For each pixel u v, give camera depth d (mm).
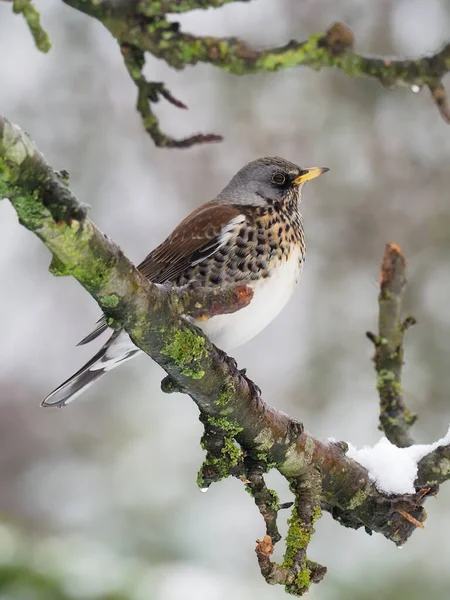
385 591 11023
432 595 10977
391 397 6418
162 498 13516
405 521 5754
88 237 4004
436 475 5805
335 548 11688
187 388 4988
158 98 4375
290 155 14008
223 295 4578
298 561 5184
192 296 4555
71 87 14648
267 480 13000
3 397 18125
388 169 13672
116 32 4133
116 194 15188
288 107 14078
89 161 14742
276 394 13977
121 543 12867
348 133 13719
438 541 11359
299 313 14516
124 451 15211
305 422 13180
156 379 16094
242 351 15461
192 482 13742
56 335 19094
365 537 11711
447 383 12430
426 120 13555
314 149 13875
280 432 5285
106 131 14828
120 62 14781
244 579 12023
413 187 13586
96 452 15914
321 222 13781
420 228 13406
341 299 13422
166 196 15805
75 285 18469
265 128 14312
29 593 8672
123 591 8969
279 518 12547
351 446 5879
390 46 13523
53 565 9133
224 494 13430
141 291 4367
